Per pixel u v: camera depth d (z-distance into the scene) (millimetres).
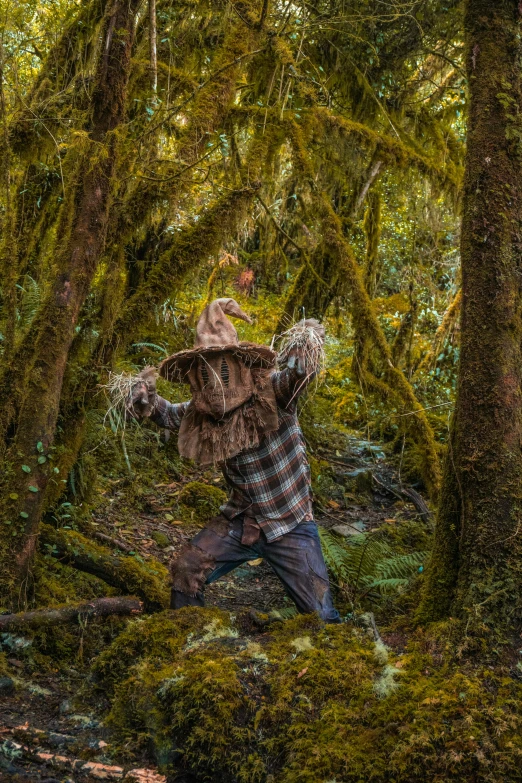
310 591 3297
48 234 4473
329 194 6422
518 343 2887
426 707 2484
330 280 6344
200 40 5664
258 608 4211
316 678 2668
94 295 3844
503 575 2732
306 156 5145
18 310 4340
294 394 3191
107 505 5027
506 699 2482
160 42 5480
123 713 2746
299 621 3104
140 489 5391
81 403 3678
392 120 6344
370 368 5613
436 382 8203
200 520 5355
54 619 3150
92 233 3457
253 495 3332
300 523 3357
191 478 5918
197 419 3314
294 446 3350
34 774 2418
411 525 5371
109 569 3658
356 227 7230
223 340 3250
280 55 4992
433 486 5027
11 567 3232
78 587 3777
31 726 2680
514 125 2885
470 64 2998
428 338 9297
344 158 5746
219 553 3389
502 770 2299
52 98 4016
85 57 4469
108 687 2957
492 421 2842
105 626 3389
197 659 2816
